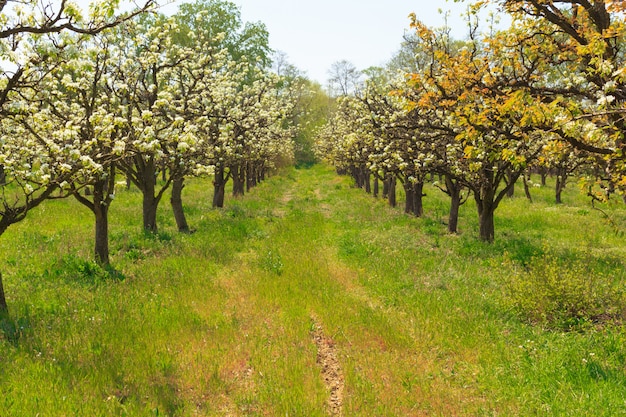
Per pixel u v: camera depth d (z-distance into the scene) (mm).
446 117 12781
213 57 17719
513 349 7012
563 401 5508
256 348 7035
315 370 6414
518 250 13227
